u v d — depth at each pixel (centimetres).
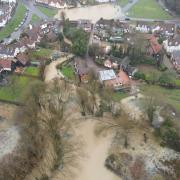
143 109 16600
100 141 14850
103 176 13225
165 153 14212
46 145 14075
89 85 17762
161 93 18188
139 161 13825
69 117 16000
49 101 16062
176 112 16550
